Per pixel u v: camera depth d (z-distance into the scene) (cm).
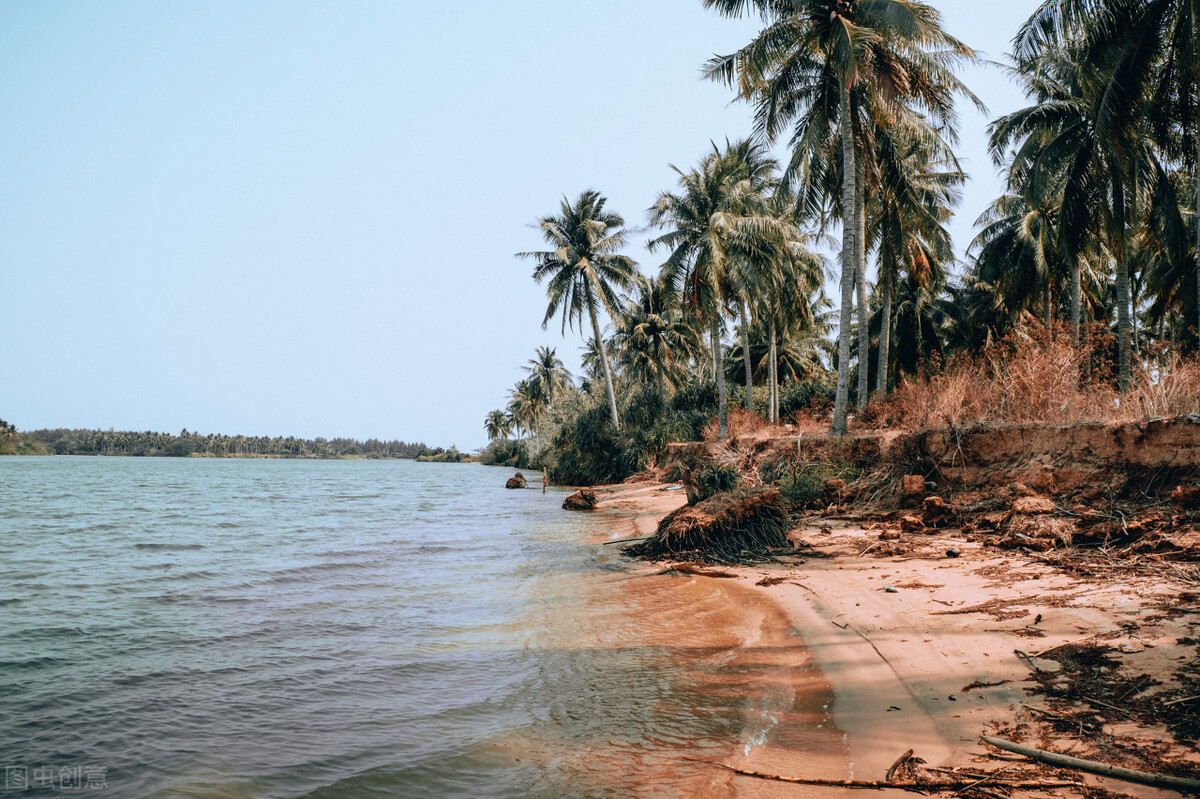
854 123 1972
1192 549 733
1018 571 821
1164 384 1046
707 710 542
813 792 390
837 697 540
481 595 1028
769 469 1836
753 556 1194
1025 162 2123
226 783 442
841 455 1686
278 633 820
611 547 1526
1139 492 951
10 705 584
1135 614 585
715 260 2731
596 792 412
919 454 1414
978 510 1152
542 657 705
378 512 2684
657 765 445
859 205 2205
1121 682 463
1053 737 411
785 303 3150
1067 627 588
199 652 741
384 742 503
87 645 770
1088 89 1630
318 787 434
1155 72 1611
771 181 3173
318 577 1196
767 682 600
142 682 642
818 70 1983
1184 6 1423
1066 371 1304
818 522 1381
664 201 3106
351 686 627
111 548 1600
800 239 3136
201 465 12256
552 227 4178
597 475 4362
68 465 10475
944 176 2744
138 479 5897
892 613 740
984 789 367
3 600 1015
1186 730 388
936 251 2753
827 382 4425
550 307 4206
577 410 4725
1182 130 1677
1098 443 1053
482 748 487
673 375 4816
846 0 1842
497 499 3447
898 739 448
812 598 869
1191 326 2323
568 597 1000
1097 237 1975
